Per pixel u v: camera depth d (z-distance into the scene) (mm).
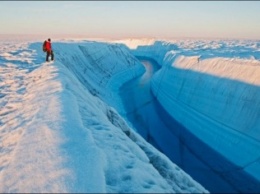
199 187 10688
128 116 37531
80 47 61812
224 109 31859
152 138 29734
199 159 25094
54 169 8445
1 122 14266
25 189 7781
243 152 25234
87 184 7672
